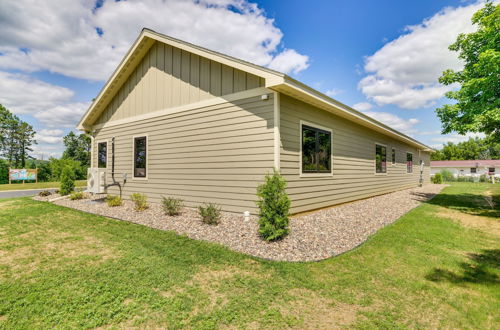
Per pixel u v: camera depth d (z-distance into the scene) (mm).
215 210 5844
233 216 6262
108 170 10422
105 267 3490
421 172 17906
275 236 4449
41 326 2252
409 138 14359
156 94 8531
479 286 3051
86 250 4219
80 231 5348
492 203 9641
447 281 3178
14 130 37281
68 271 3371
